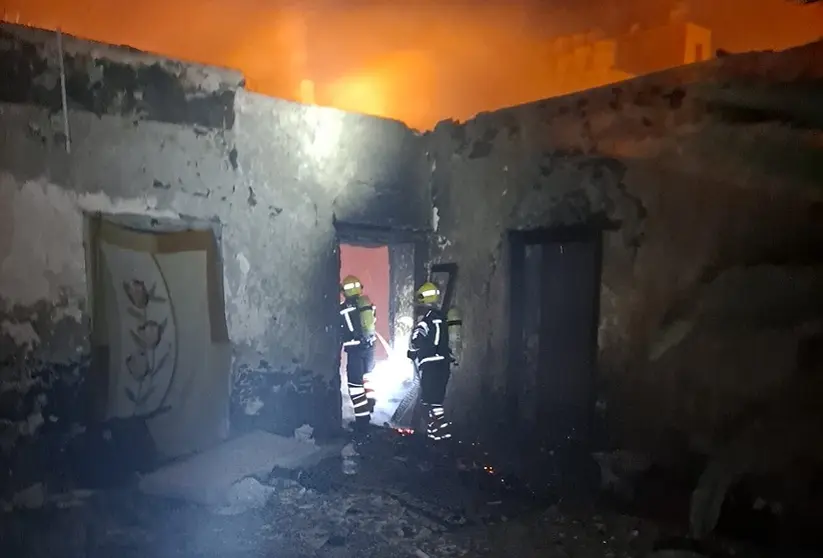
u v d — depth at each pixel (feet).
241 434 20.27
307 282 22.11
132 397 17.84
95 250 17.33
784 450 14.34
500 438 22.94
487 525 15.40
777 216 15.76
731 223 16.71
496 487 18.04
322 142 22.49
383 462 19.97
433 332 22.39
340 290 26.25
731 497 14.84
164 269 18.69
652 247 18.47
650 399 18.17
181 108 18.99
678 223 17.89
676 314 17.75
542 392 22.43
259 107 20.81
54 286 16.48
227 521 15.05
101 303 17.40
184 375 18.93
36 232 16.21
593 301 20.40
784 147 15.70
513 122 22.85
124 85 17.83
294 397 21.76
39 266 16.25
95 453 17.03
